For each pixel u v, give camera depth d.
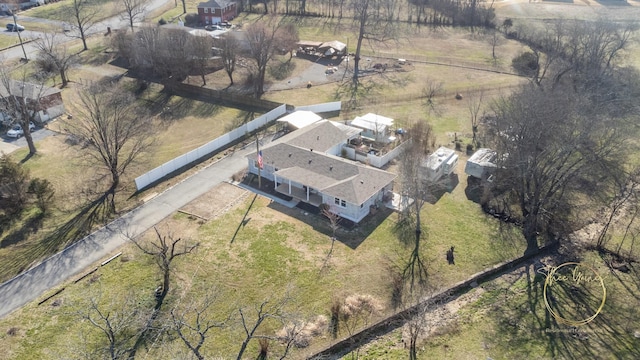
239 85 74.62
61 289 34.59
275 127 60.84
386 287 35.56
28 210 43.53
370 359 30.05
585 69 69.19
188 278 35.81
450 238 41.09
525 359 29.86
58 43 87.25
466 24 108.31
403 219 43.28
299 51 87.56
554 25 92.00
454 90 72.88
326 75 78.56
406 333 32.09
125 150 54.56
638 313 33.56
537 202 40.47
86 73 77.38
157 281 35.53
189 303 33.44
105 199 45.69
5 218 42.19
